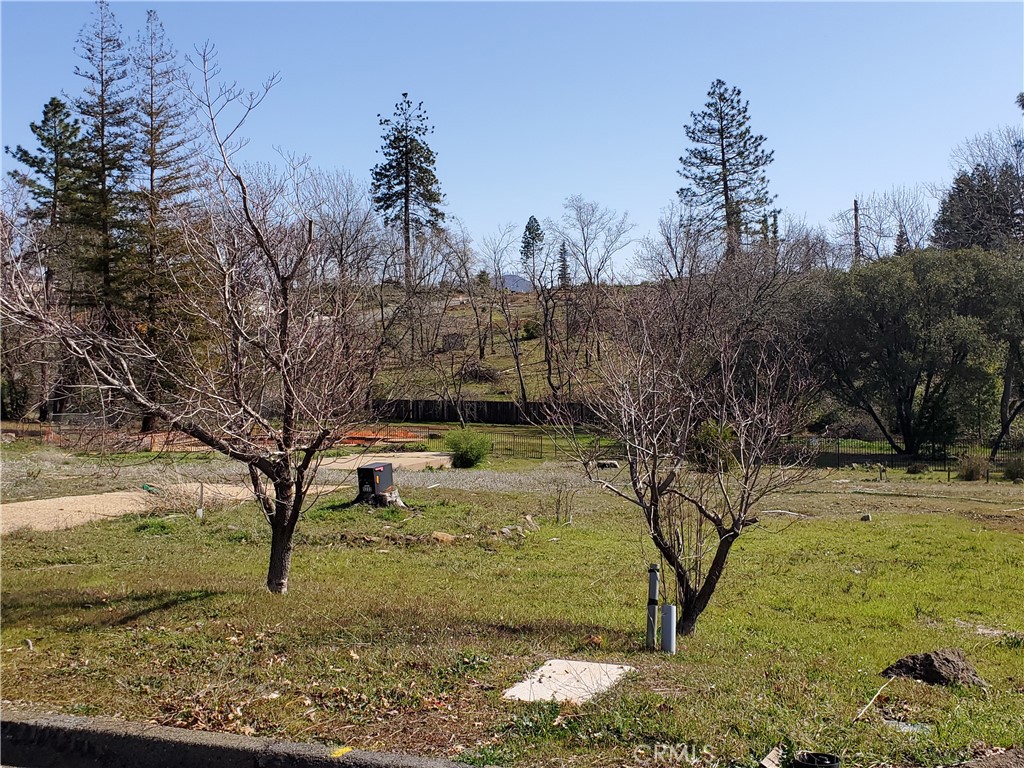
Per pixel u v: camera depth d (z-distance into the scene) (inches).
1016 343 1462.8
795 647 342.6
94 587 399.5
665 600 344.2
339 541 620.4
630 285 1494.8
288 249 360.8
